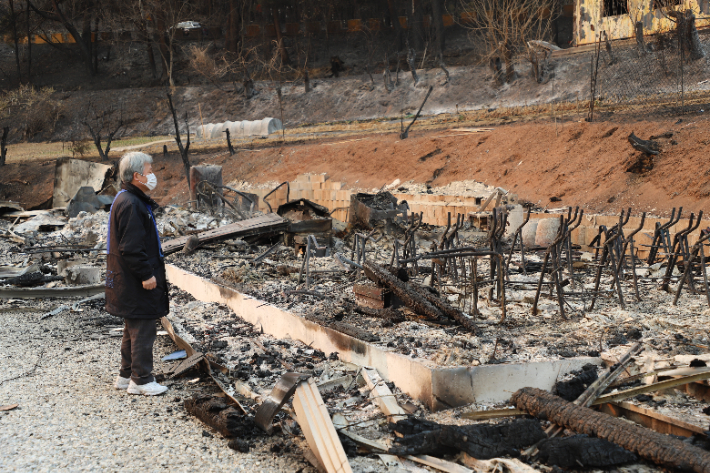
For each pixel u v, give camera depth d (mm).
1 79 55719
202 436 4328
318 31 56219
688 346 5035
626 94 26797
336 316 6293
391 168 26453
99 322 7930
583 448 3545
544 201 18594
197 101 48750
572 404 4090
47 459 3924
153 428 4461
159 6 51000
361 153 28750
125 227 4883
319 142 33594
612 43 33000
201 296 9023
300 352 5965
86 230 15164
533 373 4652
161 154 36812
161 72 54469
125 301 5016
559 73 34125
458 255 6227
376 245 12320
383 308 6473
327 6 56156
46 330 7547
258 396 4824
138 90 51375
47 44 61438
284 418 4520
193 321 7516
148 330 5188
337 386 5031
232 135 40125
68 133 47531
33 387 5379
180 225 14383
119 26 58938
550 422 4090
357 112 41719
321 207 13492
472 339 5305
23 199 33688
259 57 54531
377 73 47281
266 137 38094
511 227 14234
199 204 16172
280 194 26688
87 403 4988
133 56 58000
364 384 5016
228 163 33375
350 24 55875
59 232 15852
